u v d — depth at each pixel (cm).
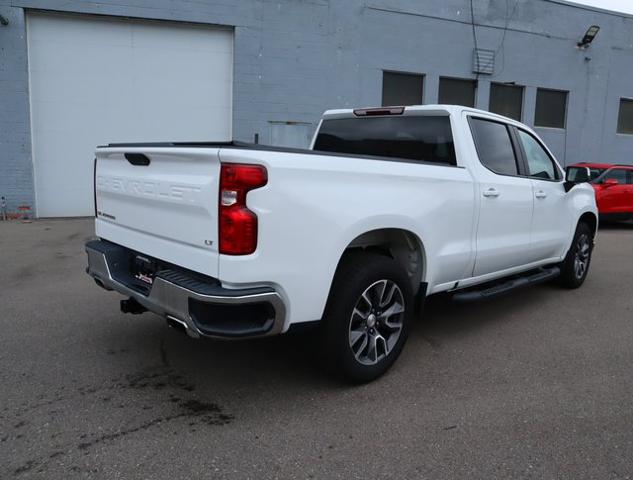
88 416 332
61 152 1230
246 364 416
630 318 557
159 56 1252
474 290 502
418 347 463
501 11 1551
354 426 327
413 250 419
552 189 581
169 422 327
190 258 326
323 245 331
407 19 1430
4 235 994
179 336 472
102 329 488
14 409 339
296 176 317
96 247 416
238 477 274
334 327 354
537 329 517
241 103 1304
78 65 1211
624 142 1823
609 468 289
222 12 1255
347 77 1382
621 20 1744
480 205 465
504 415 344
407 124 494
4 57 1154
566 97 1723
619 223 1478
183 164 329
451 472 282
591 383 395
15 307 550
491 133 502
